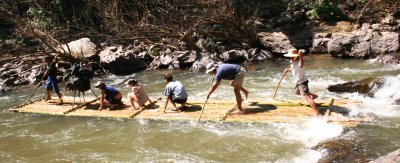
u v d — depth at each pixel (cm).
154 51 1686
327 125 803
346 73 1303
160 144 797
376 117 842
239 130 827
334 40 1558
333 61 1499
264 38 1739
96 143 826
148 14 1772
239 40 1728
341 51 1541
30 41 1841
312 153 703
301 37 1755
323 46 1653
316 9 1986
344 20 1962
